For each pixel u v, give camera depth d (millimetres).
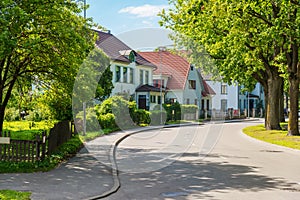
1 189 10281
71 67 17516
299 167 15227
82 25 18328
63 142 20141
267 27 26625
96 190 10570
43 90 21469
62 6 15945
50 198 9523
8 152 14250
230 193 10562
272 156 18750
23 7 14672
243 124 50125
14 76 19172
